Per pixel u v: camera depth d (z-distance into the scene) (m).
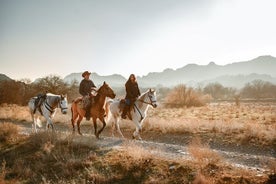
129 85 14.21
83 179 9.04
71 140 12.70
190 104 48.84
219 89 135.88
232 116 30.27
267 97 135.50
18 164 10.62
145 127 18.47
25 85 52.25
